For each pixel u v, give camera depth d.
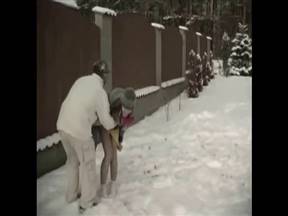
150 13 27.94
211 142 8.68
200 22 33.41
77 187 5.22
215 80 23.20
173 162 7.13
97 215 4.93
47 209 5.04
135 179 6.21
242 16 33.97
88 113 4.93
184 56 18.64
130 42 11.01
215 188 5.81
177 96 16.89
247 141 8.74
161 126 10.54
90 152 5.02
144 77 12.41
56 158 6.80
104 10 8.96
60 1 7.01
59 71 7.01
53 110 6.80
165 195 5.54
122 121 5.47
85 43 8.14
